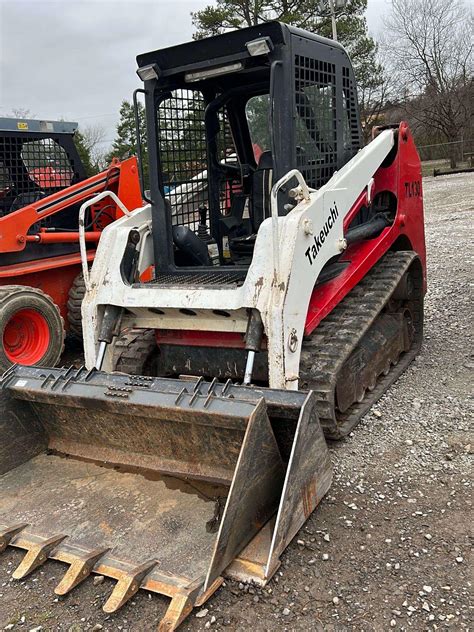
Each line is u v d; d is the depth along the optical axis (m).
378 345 4.53
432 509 3.20
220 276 4.02
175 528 3.01
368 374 4.36
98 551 2.89
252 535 2.89
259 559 2.79
